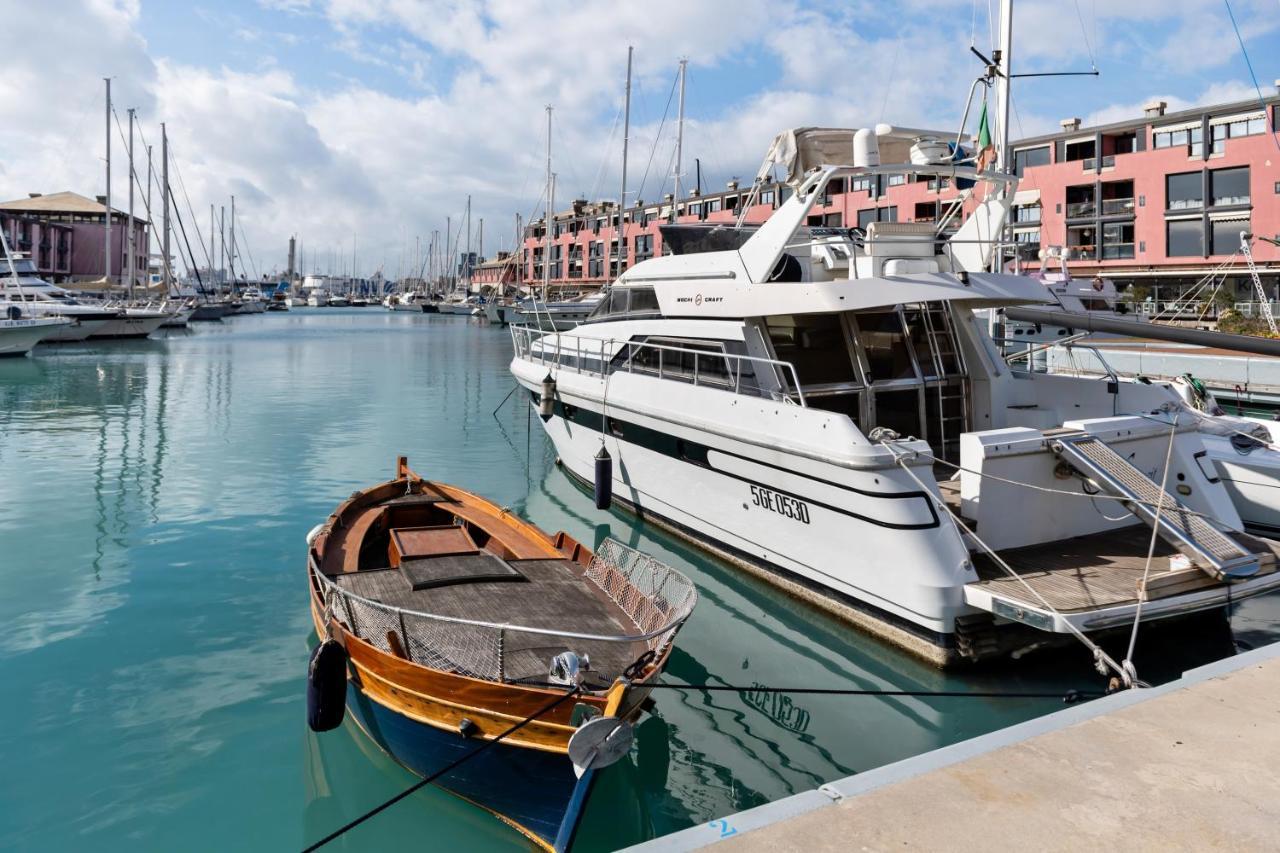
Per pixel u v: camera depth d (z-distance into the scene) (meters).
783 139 9.09
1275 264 29.31
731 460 7.80
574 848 4.41
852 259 7.78
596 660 4.95
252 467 13.35
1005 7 12.20
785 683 6.16
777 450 7.01
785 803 2.92
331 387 24.16
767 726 5.58
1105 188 34.19
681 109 36.94
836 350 7.70
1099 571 5.96
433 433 16.86
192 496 11.42
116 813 4.53
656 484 9.36
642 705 4.80
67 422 17.48
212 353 35.56
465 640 5.13
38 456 14.00
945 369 8.10
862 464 6.09
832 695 5.94
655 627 5.23
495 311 61.00
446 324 66.62
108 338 42.28
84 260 77.25
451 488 8.83
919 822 2.79
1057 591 5.58
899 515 6.03
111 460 13.77
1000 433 6.36
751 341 7.83
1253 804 2.88
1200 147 31.19
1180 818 2.81
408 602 5.69
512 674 4.70
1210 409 10.77
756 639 6.89
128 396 21.64
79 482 12.19
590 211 70.62
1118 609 5.27
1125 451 6.64
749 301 7.74
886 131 8.95
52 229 72.88
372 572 6.26
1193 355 17.02
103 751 5.14
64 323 33.75
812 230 8.98
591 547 8.94
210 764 5.02
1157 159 32.28
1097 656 5.05
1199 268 31.28
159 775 4.90
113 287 52.28
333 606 5.57
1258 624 6.69
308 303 111.94
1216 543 5.70
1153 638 6.45
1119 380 8.20
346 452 14.74
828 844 2.65
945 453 7.99
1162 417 6.94
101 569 8.45
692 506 8.73
